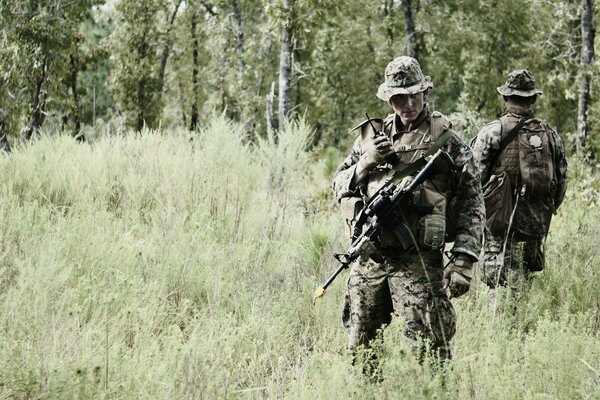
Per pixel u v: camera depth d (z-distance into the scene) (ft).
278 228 45.55
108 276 33.94
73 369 22.15
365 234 23.77
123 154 53.42
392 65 23.77
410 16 179.73
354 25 199.62
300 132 50.78
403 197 23.34
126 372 22.97
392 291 24.14
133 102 204.54
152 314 29.25
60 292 31.45
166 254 37.04
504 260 34.14
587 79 128.16
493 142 34.09
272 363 28.32
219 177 47.70
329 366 24.81
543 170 33.63
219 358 25.41
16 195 45.06
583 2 126.31
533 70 190.08
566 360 24.17
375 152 23.54
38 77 155.53
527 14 191.01
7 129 153.48
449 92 211.00
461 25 190.80
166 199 47.03
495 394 22.49
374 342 23.71
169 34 205.87
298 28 123.85
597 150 130.82
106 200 48.42
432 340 23.80
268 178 50.01
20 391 20.88
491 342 27.12
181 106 210.18
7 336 25.16
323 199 57.57
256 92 190.39
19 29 149.89
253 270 37.22
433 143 23.77
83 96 213.25
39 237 37.63
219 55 199.41
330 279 24.67
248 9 191.93
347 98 210.38
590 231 43.37
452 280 23.77
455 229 24.47
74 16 161.17
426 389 21.03
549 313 32.12
